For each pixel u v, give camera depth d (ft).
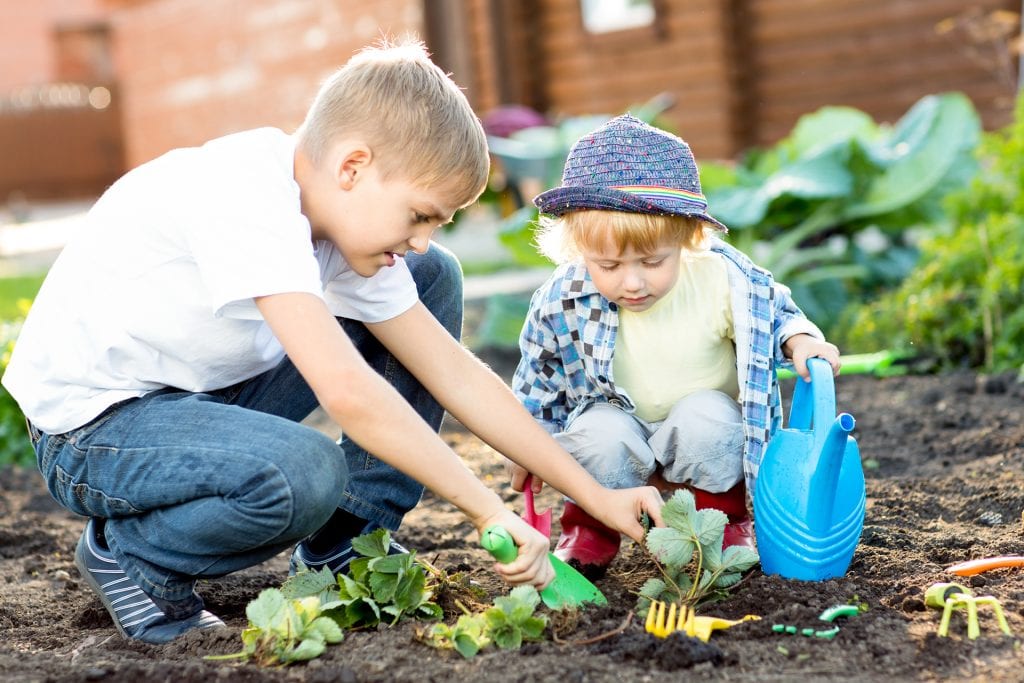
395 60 6.82
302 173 6.85
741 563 6.93
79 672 6.34
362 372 6.39
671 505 6.91
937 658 6.12
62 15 88.17
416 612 7.09
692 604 6.96
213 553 6.93
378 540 7.06
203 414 6.87
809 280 17.46
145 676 6.18
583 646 6.48
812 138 20.29
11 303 23.68
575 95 33.76
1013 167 15.49
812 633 6.44
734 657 6.15
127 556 7.12
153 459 6.81
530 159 19.24
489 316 17.58
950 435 11.24
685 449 7.76
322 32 40.63
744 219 16.21
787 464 7.18
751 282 7.68
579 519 8.00
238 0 44.57
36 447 7.54
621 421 7.83
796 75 29.55
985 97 26.05
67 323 7.03
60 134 71.92
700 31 30.35
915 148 17.16
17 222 52.75
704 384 7.95
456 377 7.61
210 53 47.01
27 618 7.97
